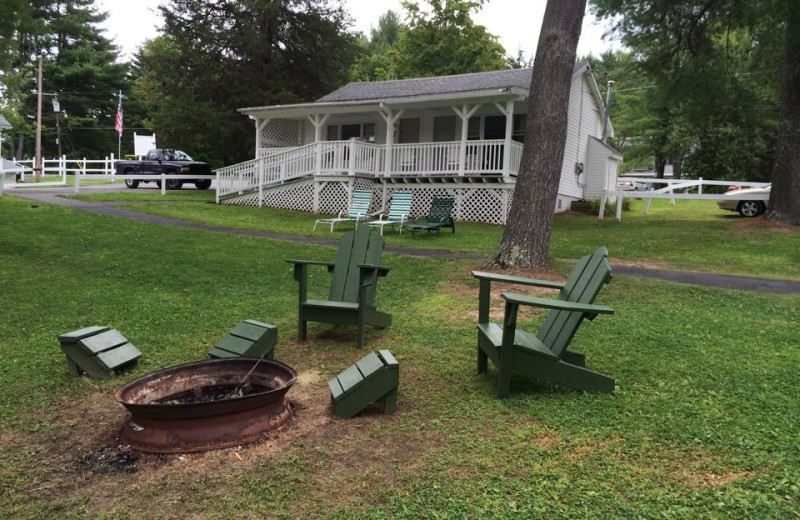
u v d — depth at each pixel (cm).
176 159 2470
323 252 1048
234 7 2530
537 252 860
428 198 1736
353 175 1697
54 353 509
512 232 865
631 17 1572
